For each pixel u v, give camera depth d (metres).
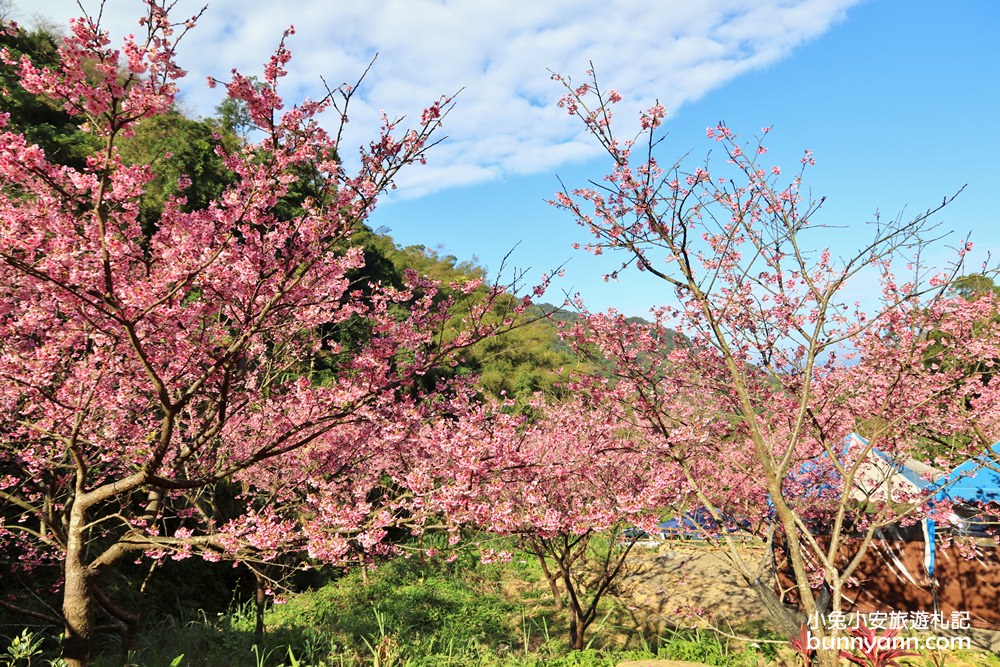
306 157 3.98
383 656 7.70
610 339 6.74
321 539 4.91
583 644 8.37
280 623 9.21
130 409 6.27
